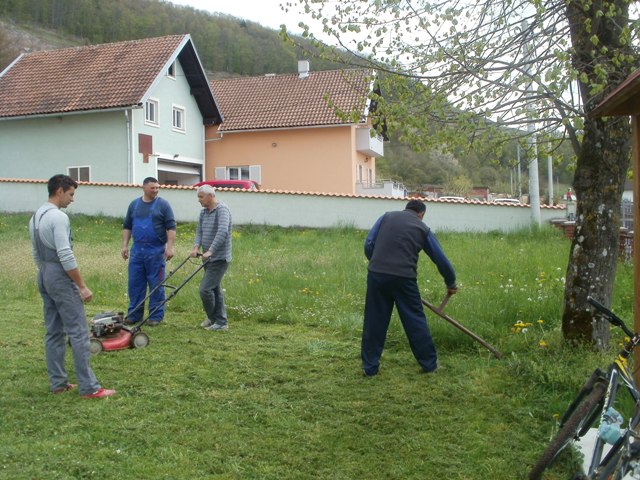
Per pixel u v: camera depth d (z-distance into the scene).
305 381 6.28
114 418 5.20
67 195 5.70
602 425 3.70
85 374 5.66
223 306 8.64
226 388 6.04
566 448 4.44
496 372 6.40
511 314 8.20
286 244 17.14
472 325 7.70
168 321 9.06
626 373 4.01
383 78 6.80
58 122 28.83
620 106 4.70
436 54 6.58
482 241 16.94
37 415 5.25
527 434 5.02
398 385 6.15
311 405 5.60
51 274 5.56
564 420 4.39
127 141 27.80
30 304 10.29
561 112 6.20
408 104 6.71
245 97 34.81
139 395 5.79
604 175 6.37
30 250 15.20
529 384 5.98
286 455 4.61
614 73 6.02
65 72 30.38
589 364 5.97
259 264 13.13
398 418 5.29
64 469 4.27
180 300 10.04
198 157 33.00
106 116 28.09
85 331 5.69
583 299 6.47
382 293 6.43
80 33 73.88
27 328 8.47
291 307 9.57
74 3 74.69
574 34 6.29
